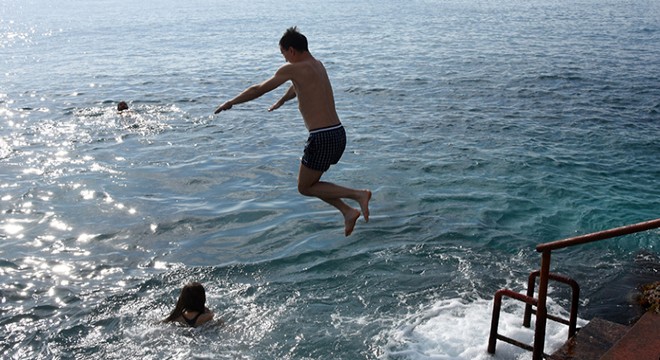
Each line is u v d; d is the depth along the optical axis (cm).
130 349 800
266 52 3619
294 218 1215
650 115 2005
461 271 990
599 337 609
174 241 1133
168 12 7088
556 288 945
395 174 1449
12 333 842
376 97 2316
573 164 1511
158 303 916
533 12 6059
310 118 510
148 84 2692
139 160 1617
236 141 1783
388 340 799
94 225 1205
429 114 2042
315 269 1005
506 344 762
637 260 1034
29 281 983
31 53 3866
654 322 542
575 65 2942
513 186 1364
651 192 1334
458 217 1198
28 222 1222
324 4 7712
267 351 788
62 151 1708
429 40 3997
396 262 1020
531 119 1961
